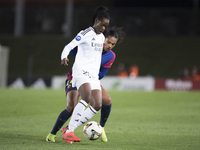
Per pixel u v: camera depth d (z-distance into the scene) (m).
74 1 124.25
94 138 18.78
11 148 16.78
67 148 17.03
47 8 137.38
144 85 88.31
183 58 115.06
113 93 72.50
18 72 115.88
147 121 30.28
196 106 46.12
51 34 131.50
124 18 124.12
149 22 124.12
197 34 122.81
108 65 20.45
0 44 126.75
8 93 64.94
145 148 17.84
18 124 26.69
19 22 130.62
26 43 127.56
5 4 134.88
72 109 18.72
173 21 123.06
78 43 17.91
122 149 17.41
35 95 61.50
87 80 18.00
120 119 31.62
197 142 19.86
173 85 87.06
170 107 44.53
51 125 26.58
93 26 18.58
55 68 116.44
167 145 18.81
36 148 16.84
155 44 121.62
